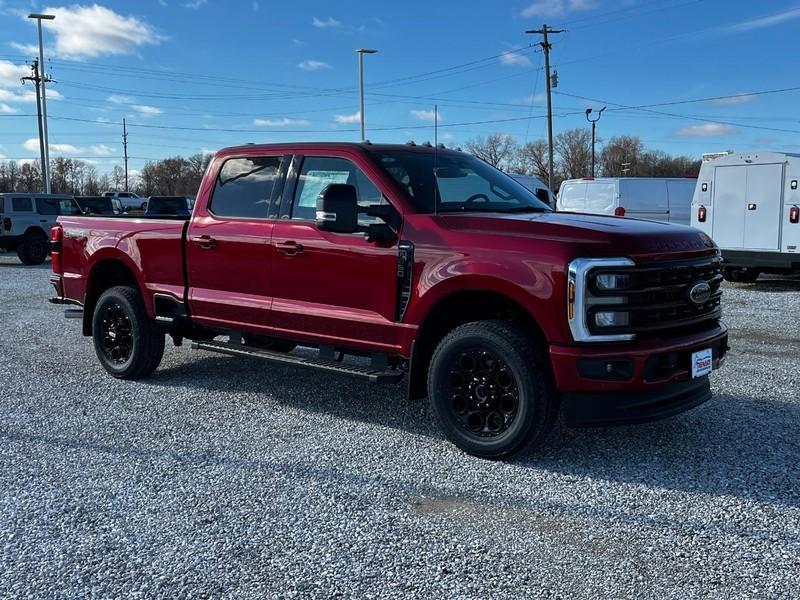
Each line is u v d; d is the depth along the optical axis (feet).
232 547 11.76
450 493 13.87
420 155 18.66
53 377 23.38
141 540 12.03
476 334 15.17
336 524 12.57
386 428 17.90
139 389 21.77
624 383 14.07
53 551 11.68
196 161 329.31
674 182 66.44
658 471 14.82
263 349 19.57
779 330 30.58
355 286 17.08
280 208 18.80
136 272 21.98
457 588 10.49
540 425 14.79
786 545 11.66
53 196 73.05
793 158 43.60
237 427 18.01
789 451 15.80
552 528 12.38
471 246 15.30
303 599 10.23
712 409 18.95
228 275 19.69
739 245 46.55
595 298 14.05
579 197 68.08
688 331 15.39
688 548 11.62
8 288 49.85
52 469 15.21
